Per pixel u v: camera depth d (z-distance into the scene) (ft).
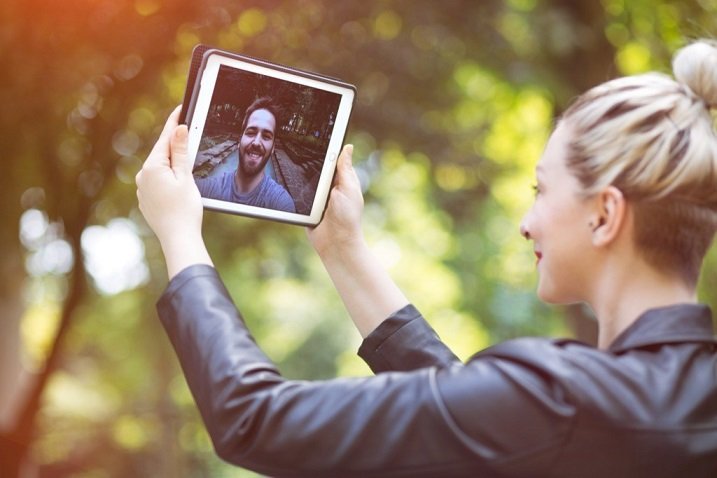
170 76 27.04
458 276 55.57
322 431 4.33
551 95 30.76
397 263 67.72
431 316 69.00
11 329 37.32
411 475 4.30
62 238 30.86
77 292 29.45
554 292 4.88
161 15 24.88
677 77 4.80
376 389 4.39
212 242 32.12
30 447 30.50
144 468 56.44
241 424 4.39
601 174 4.64
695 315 4.63
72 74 24.95
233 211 5.71
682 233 4.61
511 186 41.88
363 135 31.96
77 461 54.54
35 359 51.98
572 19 29.66
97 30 24.61
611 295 4.73
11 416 33.27
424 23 29.76
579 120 4.79
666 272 4.66
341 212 6.05
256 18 26.58
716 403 4.44
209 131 5.65
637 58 30.35
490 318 54.29
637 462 4.24
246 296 60.49
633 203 4.62
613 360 4.43
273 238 33.42
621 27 29.30
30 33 24.26
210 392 4.48
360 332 6.01
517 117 36.86
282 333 80.64
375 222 44.96
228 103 5.67
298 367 80.84
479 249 54.70
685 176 4.53
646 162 4.56
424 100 31.81
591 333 30.89
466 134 35.78
